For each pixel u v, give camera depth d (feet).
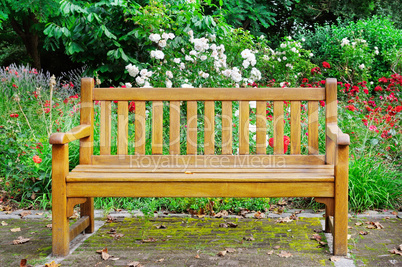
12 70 21.18
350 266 6.97
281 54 23.82
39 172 11.59
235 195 7.39
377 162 11.62
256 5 33.04
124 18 20.01
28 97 19.08
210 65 15.37
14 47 40.86
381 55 29.37
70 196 7.49
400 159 13.16
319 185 7.36
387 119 14.07
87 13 19.40
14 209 11.14
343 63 26.58
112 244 8.30
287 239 8.52
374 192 10.58
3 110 16.55
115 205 11.33
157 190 7.43
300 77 24.77
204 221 10.02
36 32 32.68
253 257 7.45
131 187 7.43
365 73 25.88
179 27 18.31
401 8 43.78
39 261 7.30
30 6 23.20
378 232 9.00
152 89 8.83
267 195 7.37
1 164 12.41
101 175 7.55
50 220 10.19
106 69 21.38
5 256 7.63
